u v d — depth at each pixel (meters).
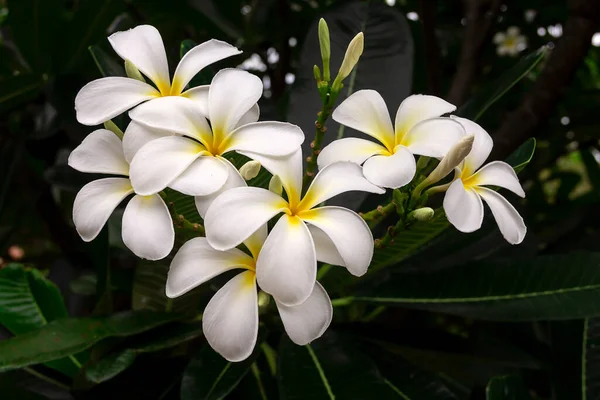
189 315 0.52
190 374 0.46
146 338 0.48
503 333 0.65
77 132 0.62
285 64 0.91
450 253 0.56
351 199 0.52
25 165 0.75
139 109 0.40
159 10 0.79
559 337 0.56
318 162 0.42
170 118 0.40
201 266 0.38
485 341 0.57
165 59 0.43
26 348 0.44
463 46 0.77
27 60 0.71
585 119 0.85
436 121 0.41
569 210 0.95
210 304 0.38
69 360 0.53
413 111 0.43
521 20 0.99
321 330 0.38
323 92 0.42
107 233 0.52
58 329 0.46
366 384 0.47
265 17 0.93
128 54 0.42
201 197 0.39
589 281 0.49
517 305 0.49
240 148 0.40
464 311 0.50
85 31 0.68
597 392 0.53
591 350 0.55
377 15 0.58
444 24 1.00
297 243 0.37
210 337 0.38
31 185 0.75
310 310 0.38
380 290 0.52
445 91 0.96
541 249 0.75
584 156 0.98
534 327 0.66
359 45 0.41
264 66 0.96
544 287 0.49
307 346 0.49
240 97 0.41
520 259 0.51
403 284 0.52
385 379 0.50
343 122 0.42
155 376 0.52
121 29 0.75
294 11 0.93
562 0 0.93
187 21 0.80
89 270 0.71
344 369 0.48
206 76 0.51
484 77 1.05
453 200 0.40
